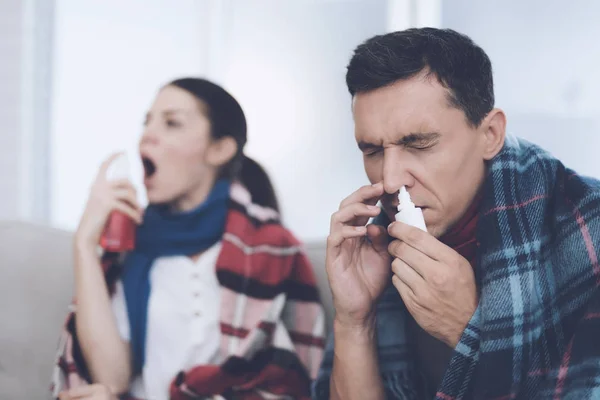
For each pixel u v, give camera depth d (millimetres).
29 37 2674
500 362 858
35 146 2695
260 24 2965
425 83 851
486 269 887
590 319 846
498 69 2662
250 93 2979
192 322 1241
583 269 874
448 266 876
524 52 2629
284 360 1199
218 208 1291
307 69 2941
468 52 881
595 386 814
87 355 1218
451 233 945
